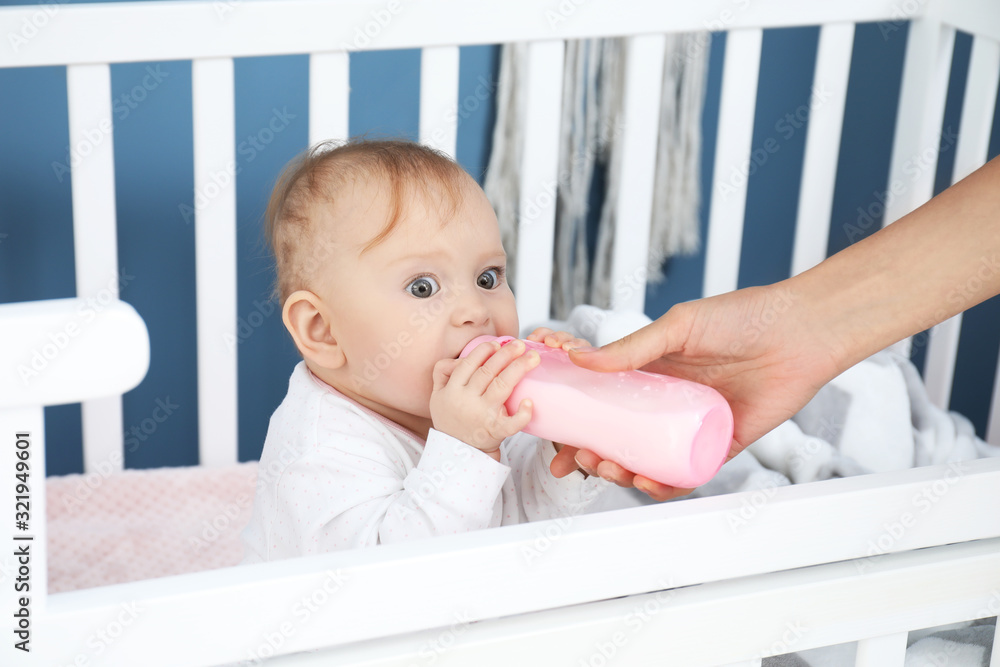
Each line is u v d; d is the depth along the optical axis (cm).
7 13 111
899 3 139
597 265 162
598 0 126
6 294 149
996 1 137
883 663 66
